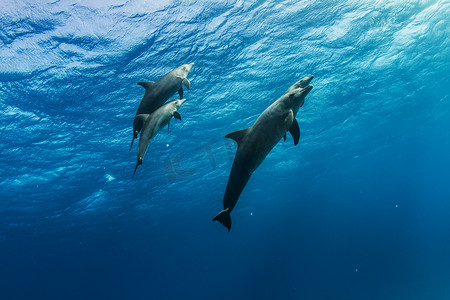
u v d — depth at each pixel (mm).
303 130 26625
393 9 13906
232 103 17969
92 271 78312
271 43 13742
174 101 2197
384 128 34250
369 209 98438
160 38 11664
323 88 19984
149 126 2064
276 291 73375
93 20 10359
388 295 51719
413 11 14477
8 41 10281
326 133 29344
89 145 18562
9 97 12961
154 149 21156
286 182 44469
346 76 19250
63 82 12711
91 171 22469
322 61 16422
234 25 12094
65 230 38000
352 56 16922
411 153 52938
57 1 9469
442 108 34094
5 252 43906
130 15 10492
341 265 74750
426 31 16656
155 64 12812
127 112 15758
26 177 21141
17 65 11344
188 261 104375
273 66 15438
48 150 18156
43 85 12625
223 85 16031
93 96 13922
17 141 16453
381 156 48719
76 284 93562
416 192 94938
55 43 10828
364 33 15125
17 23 9758
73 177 22797
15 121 14703
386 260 70062
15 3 9180
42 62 11484
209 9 11031
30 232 35656
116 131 17516
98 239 47188
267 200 53438
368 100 24594
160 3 10320
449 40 18688
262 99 18203
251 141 1688
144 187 28922
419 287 50469
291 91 1835
